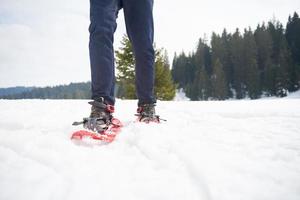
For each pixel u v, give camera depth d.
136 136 1.38
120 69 20.59
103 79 1.59
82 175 0.89
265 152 1.18
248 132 1.71
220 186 0.79
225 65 61.84
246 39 57.59
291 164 1.02
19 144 1.15
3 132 1.38
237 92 57.53
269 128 1.88
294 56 59.28
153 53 1.93
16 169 0.88
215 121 2.21
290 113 2.83
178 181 0.87
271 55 60.38
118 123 1.69
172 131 1.59
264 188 0.79
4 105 3.72
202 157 1.06
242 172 0.92
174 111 3.18
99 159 1.07
